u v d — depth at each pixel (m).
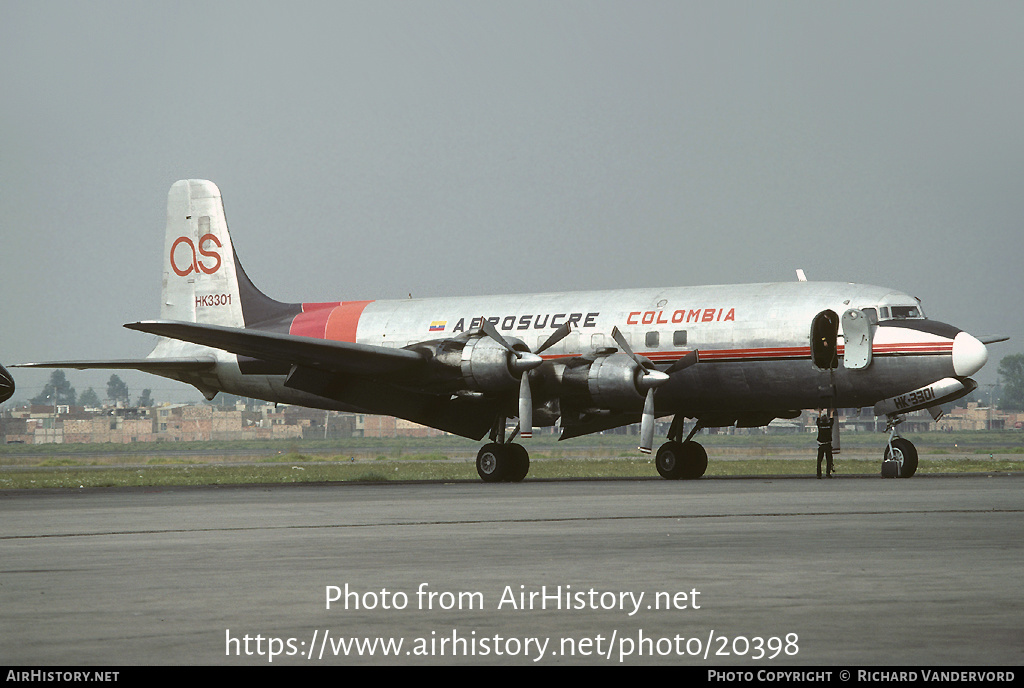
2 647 15.46
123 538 30.19
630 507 39.34
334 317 74.12
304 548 27.17
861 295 60.38
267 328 76.31
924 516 34.19
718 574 21.72
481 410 63.88
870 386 59.75
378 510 39.47
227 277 78.81
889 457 60.44
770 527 31.05
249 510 40.22
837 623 16.64
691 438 66.75
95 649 15.34
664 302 64.31
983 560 23.41
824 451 61.44
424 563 23.92
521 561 24.08
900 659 14.36
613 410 61.97
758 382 61.34
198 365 75.19
